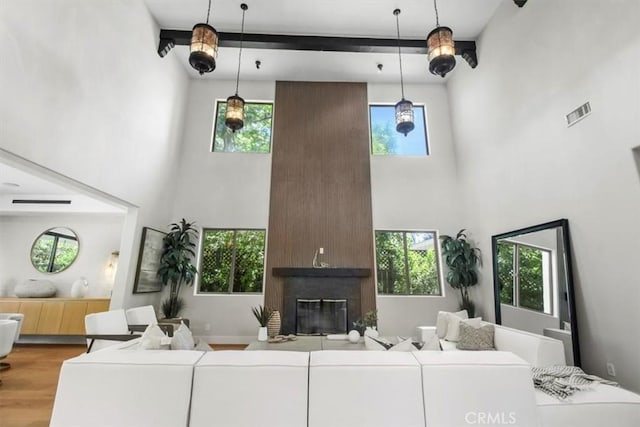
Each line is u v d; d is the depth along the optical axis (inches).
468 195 235.8
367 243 242.5
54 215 246.7
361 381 65.2
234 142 263.6
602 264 123.0
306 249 239.9
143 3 194.7
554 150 149.4
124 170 176.1
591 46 128.5
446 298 235.5
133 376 64.6
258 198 247.3
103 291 236.2
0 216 245.1
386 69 258.4
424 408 64.8
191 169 250.2
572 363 130.7
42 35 120.6
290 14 205.3
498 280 192.9
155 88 210.7
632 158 112.0
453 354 72.4
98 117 153.6
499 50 197.5
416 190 252.4
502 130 193.2
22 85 112.4
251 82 271.0
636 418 78.6
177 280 221.6
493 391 66.1
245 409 63.9
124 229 190.4
